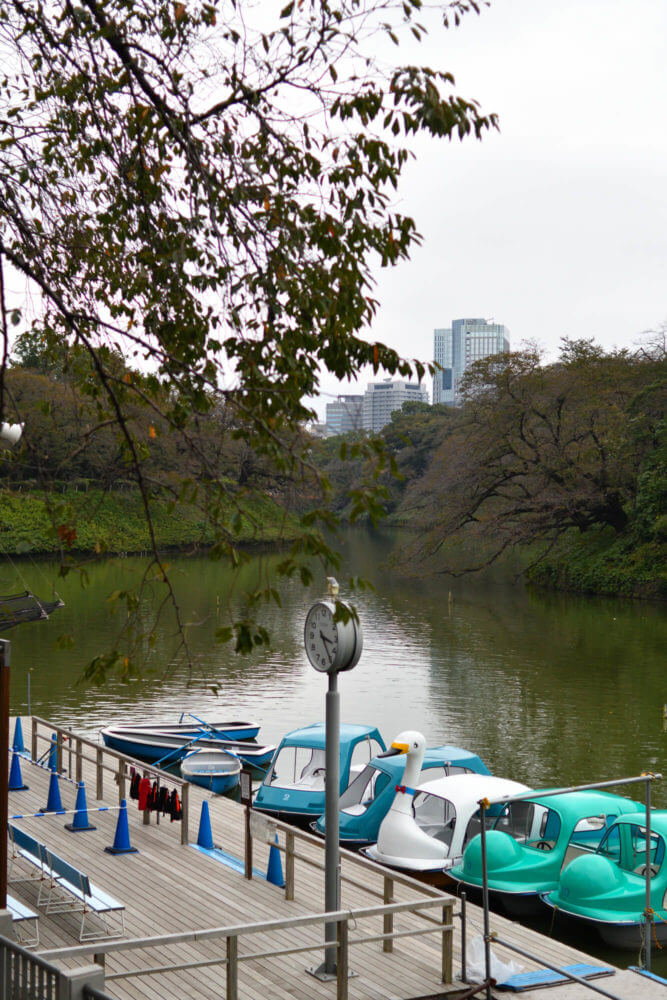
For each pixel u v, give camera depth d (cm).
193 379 666
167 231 770
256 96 696
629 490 5422
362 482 566
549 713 2475
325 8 659
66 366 796
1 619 1345
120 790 1509
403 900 1165
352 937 1030
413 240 727
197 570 5803
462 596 5059
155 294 755
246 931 787
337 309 693
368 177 707
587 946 1183
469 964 947
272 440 600
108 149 780
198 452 624
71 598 4488
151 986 898
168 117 706
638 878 1212
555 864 1278
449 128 657
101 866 1245
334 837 934
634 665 3117
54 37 741
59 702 2539
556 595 5128
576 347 5812
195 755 1928
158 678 2856
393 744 1405
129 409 757
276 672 2980
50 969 625
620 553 5288
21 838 1136
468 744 2175
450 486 5359
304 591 5109
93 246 817
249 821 1211
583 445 5359
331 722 940
